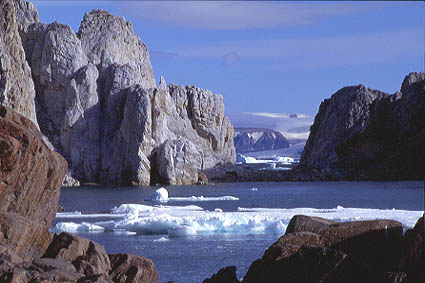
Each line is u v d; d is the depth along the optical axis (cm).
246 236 4328
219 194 9325
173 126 12419
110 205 7219
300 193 9419
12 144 2002
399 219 4447
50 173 2266
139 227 4647
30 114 10988
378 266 2106
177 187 10888
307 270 2097
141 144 11356
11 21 10762
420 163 12850
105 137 11925
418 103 13325
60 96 12044
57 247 2009
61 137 11806
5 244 1873
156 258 3562
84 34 13300
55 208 2328
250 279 2238
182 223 4597
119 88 12219
